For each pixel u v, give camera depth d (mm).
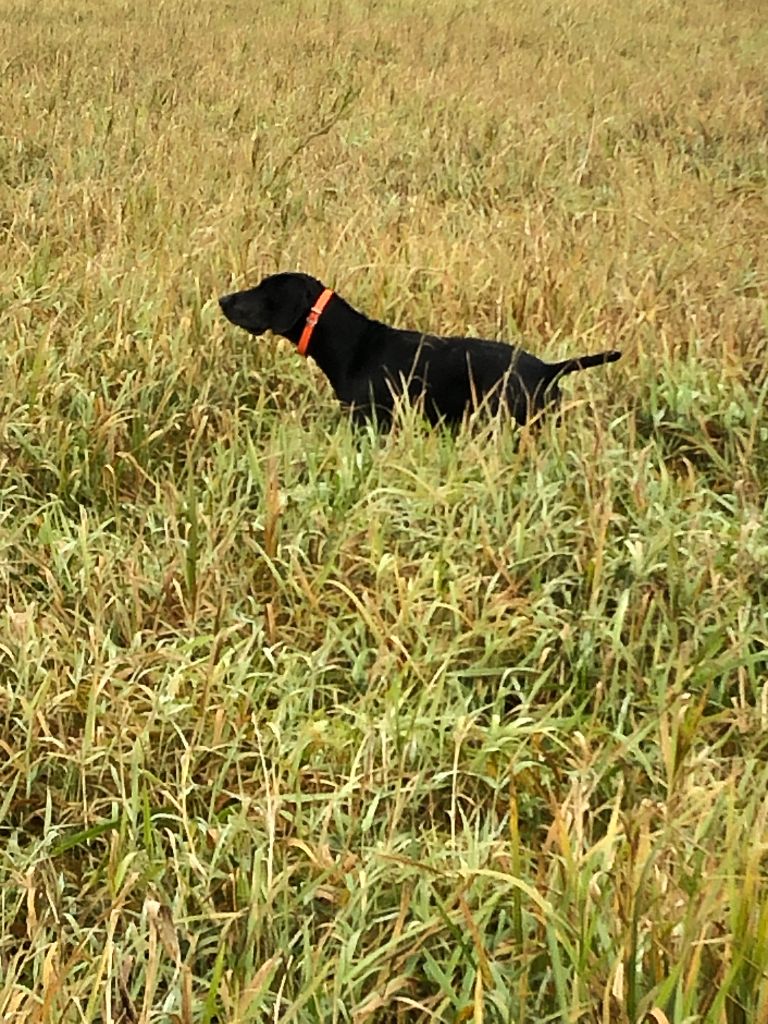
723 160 14977
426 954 3602
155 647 5457
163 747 4816
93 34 21250
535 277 9492
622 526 6184
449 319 8875
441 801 4605
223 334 8273
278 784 4285
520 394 7188
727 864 3486
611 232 11094
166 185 12023
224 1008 3635
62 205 11188
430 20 25109
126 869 3990
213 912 3906
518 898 3578
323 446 6953
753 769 4590
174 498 6199
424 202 12148
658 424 7301
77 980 3754
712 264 10227
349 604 5781
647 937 3479
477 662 5238
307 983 3570
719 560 5816
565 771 4547
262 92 17250
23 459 6922
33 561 5773
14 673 5102
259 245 9961
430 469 6531
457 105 17250
